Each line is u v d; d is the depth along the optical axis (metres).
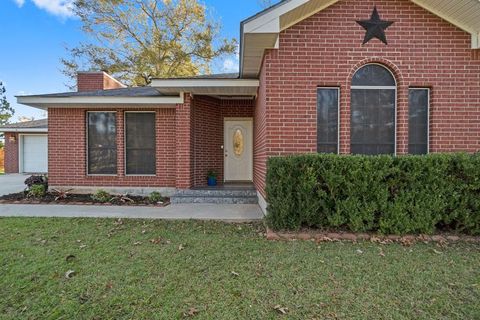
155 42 21.52
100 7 19.83
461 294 3.06
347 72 6.33
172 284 3.21
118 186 9.54
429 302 2.90
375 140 6.47
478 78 6.37
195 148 9.51
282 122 6.32
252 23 5.50
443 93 6.38
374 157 5.07
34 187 8.86
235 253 4.16
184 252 4.19
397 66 6.34
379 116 6.47
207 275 3.44
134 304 2.82
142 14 20.92
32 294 3.00
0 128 17.95
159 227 5.58
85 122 9.55
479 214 4.98
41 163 18.62
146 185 9.52
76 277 3.37
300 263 3.83
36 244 4.49
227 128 10.95
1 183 12.79
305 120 6.32
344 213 5.07
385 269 3.66
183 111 8.88
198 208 7.55
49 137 9.52
